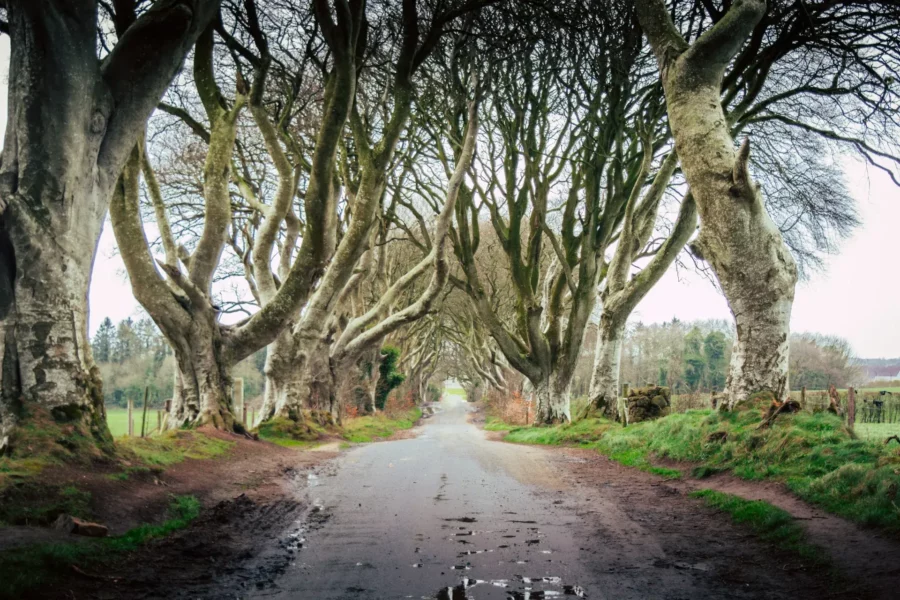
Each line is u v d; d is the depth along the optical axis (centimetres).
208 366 1697
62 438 919
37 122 951
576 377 6116
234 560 663
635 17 1744
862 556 607
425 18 1741
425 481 1180
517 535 759
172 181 2584
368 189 1881
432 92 2281
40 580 551
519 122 2350
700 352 6456
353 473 1311
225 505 950
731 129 1980
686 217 2064
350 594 552
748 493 952
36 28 934
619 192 2350
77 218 990
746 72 1742
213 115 1678
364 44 1734
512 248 2698
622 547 703
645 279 2148
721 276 1350
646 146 2106
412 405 6341
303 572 618
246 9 1661
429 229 3900
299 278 1700
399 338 4975
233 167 2236
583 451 1803
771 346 1311
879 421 1722
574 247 2686
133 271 1597
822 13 1648
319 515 883
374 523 829
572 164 2566
